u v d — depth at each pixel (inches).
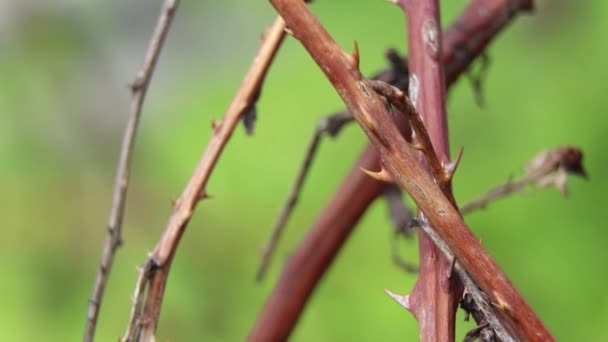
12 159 57.0
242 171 56.8
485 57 24.7
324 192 53.9
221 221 52.7
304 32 18.0
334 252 24.3
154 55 21.5
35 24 55.8
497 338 18.3
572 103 50.3
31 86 56.4
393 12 64.6
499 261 44.9
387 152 18.0
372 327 44.9
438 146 19.0
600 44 52.3
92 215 56.6
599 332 42.5
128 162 21.4
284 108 61.0
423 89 19.3
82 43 58.2
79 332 51.0
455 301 18.5
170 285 47.9
